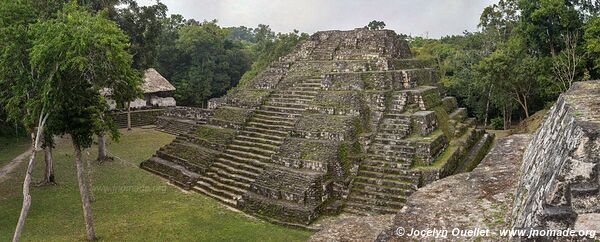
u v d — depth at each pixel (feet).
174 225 50.34
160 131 117.19
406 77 75.46
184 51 185.16
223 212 55.47
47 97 40.70
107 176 71.51
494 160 37.91
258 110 78.79
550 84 93.61
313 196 52.95
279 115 75.31
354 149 60.08
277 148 65.36
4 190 63.16
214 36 190.39
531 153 30.60
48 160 65.26
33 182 66.03
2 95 49.98
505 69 99.45
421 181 53.72
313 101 71.36
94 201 58.44
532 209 20.68
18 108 47.75
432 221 26.99
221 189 62.54
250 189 58.44
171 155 76.95
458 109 93.40
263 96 81.20
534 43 97.25
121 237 46.60
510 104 111.75
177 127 115.03
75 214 53.47
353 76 72.64
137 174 73.51
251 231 49.08
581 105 23.89
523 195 24.66
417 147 58.03
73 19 40.47
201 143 76.43
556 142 22.97
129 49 89.30
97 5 81.56
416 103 70.03
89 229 45.50
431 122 65.77
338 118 64.39
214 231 48.85
